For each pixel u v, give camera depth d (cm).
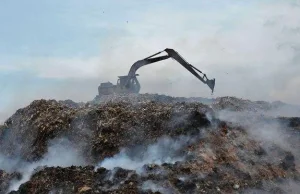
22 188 937
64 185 919
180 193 909
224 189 952
